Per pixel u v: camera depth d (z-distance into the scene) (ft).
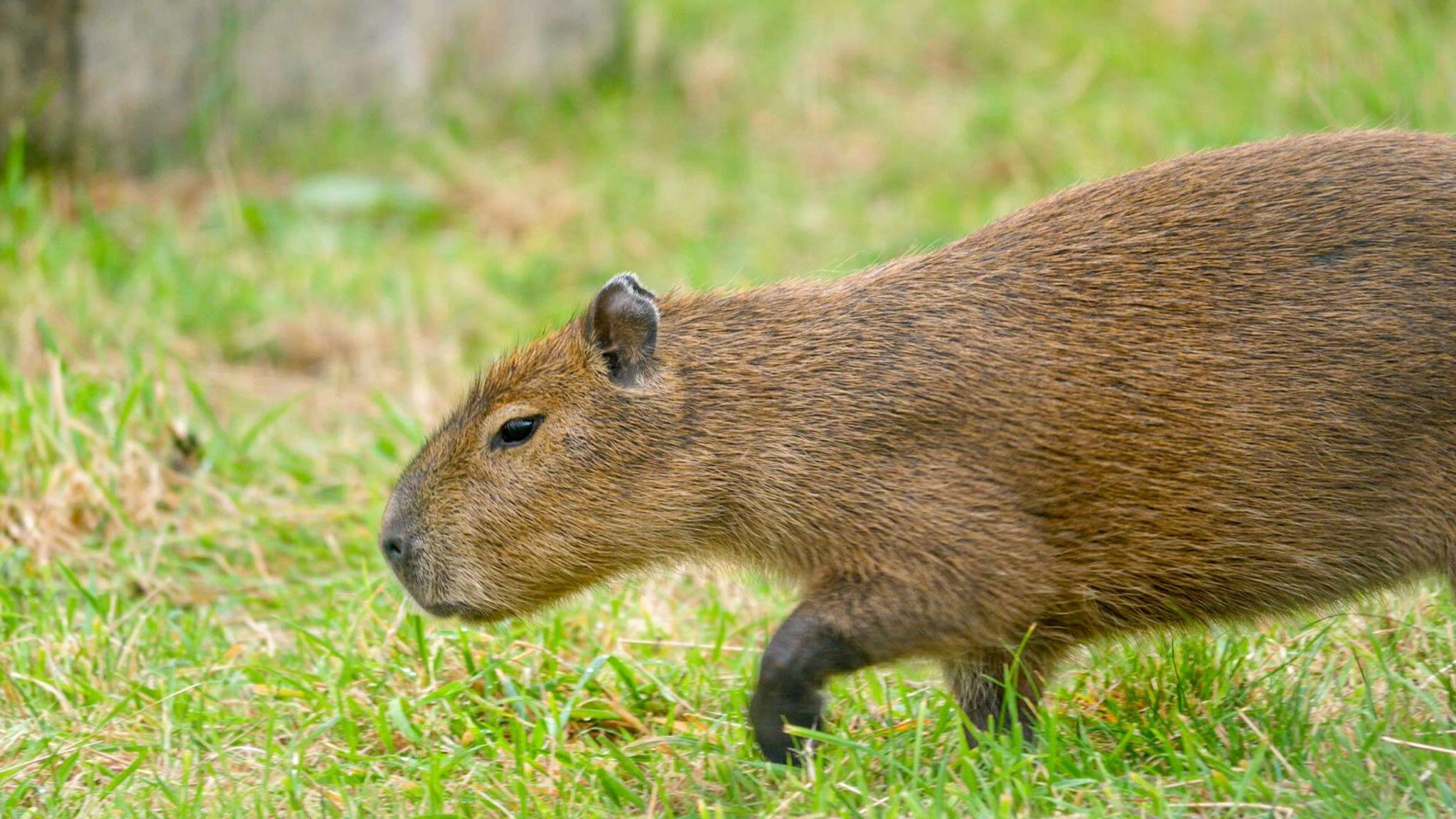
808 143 69.67
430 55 70.49
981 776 26.53
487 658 33.09
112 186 60.39
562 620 34.99
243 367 53.01
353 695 31.71
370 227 62.59
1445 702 29.12
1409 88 53.26
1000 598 27.20
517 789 27.14
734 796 27.22
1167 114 63.00
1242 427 26.76
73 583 35.63
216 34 63.62
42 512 40.19
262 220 59.98
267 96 65.72
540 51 73.51
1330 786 25.58
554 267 59.72
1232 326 26.96
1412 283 26.71
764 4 79.51
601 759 28.99
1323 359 26.63
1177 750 28.04
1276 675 30.25
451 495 29.66
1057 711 30.09
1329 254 27.07
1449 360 26.43
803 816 25.81
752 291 29.81
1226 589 27.61
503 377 29.91
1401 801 25.34
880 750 27.94
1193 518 27.07
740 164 67.15
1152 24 73.46
